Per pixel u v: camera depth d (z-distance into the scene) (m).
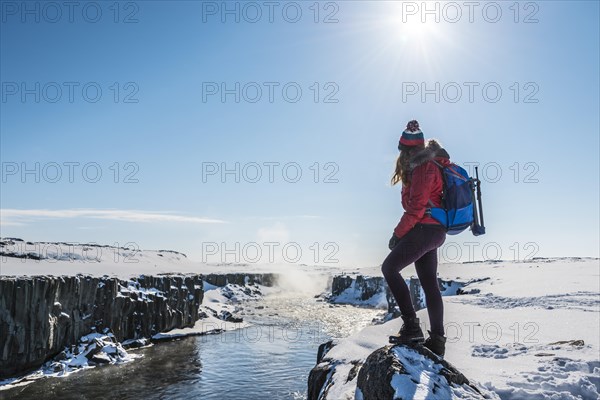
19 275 23.44
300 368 22.92
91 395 18.59
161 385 20.08
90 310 26.95
